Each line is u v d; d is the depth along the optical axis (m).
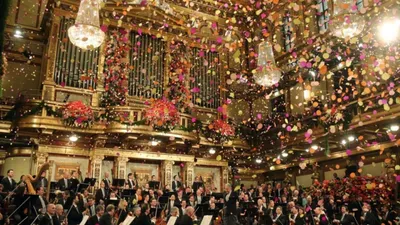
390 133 13.59
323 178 18.58
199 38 21.50
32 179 11.33
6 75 18.17
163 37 19.39
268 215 12.74
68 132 16.61
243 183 21.75
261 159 20.67
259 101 22.59
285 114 19.69
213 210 12.18
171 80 19.62
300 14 20.94
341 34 7.69
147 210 10.02
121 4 18.98
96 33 7.46
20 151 16.83
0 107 16.58
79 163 17.39
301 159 18.94
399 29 12.66
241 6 24.22
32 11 19.72
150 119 16.73
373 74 14.88
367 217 12.53
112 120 16.91
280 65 21.36
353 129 15.37
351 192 15.19
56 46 17.58
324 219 12.24
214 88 21.50
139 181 18.53
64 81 17.36
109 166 18.17
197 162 20.14
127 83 18.45
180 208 12.71
